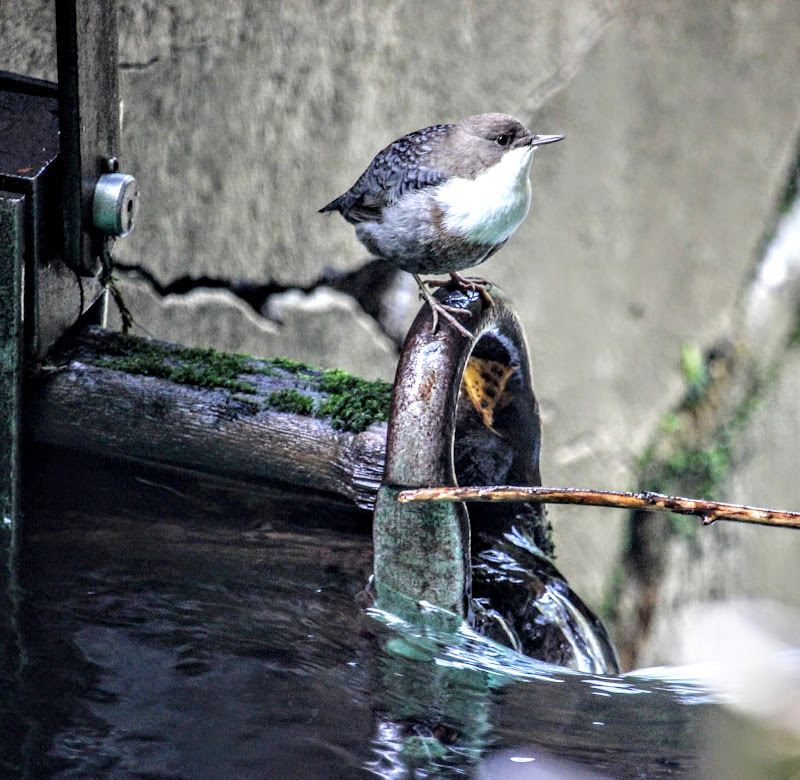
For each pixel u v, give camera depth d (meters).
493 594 5.90
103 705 4.62
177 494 6.25
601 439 11.64
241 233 9.54
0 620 5.18
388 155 6.11
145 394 6.18
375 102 9.80
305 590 5.59
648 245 11.72
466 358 5.50
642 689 5.11
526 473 6.46
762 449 13.31
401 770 4.33
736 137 12.22
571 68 10.64
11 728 4.41
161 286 9.30
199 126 9.16
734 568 12.95
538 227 10.77
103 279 6.72
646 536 12.09
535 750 4.54
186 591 5.53
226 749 4.39
